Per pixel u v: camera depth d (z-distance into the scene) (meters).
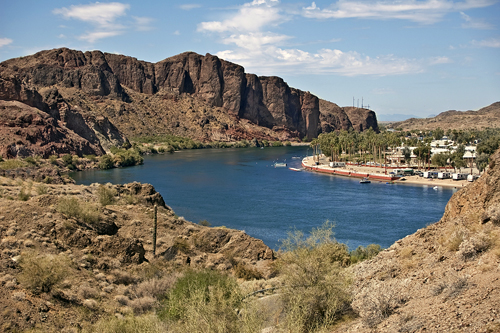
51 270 22.22
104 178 115.81
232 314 15.57
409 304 14.18
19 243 25.70
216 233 37.03
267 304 19.45
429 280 15.29
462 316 11.32
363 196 92.50
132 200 43.81
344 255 26.03
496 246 14.88
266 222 64.94
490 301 11.35
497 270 13.10
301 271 18.47
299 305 16.56
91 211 33.66
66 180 73.19
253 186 106.94
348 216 69.94
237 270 31.22
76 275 24.34
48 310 19.80
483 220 16.94
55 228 28.86
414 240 20.22
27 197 36.75
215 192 95.25
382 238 55.41
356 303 17.06
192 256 34.00
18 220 28.81
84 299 21.97
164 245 33.28
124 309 22.14
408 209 76.69
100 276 25.42
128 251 29.45
